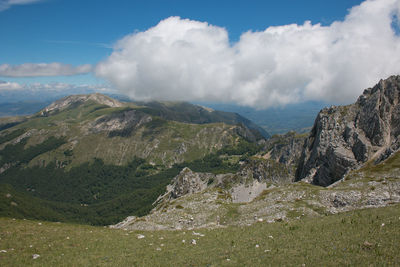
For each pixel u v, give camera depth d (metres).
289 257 23.64
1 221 51.16
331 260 21.75
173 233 42.19
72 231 44.72
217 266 24.11
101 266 27.17
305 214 56.28
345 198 62.41
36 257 30.23
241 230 38.19
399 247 22.53
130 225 68.12
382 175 78.06
